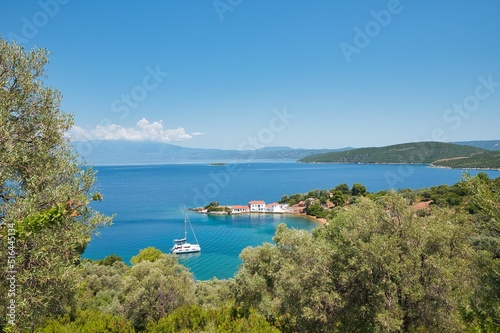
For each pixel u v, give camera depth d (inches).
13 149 369.1
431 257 510.3
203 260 2726.4
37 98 436.1
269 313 837.2
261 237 3560.5
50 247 365.1
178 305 1023.0
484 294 509.7
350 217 650.8
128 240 3393.2
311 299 587.2
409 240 556.7
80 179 429.7
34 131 426.6
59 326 572.4
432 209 642.2
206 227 4136.3
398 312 505.0
